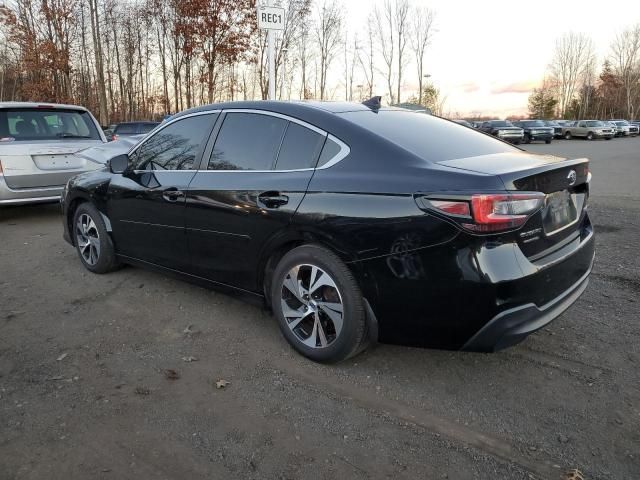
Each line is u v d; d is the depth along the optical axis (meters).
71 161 7.52
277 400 2.79
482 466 2.27
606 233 6.29
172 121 4.16
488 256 2.48
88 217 4.91
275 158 3.31
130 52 35.78
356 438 2.46
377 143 2.92
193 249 3.79
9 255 5.72
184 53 27.08
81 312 4.02
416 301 2.66
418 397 2.81
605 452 2.35
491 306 2.49
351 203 2.81
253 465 2.28
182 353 3.34
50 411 2.68
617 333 3.54
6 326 3.76
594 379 2.97
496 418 2.62
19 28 26.83
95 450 2.37
